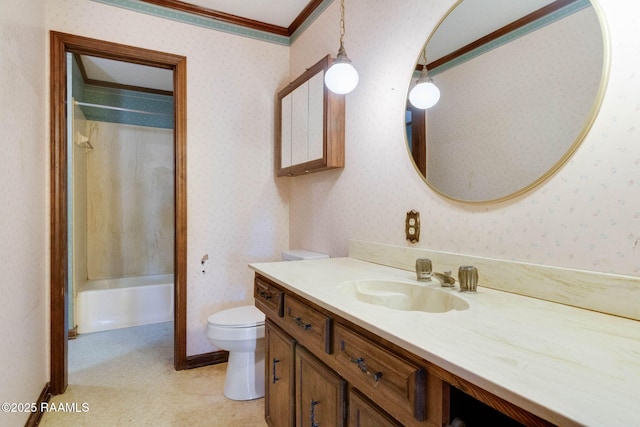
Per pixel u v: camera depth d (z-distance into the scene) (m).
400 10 1.59
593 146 0.91
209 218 2.43
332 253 2.12
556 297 0.97
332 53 2.11
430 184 1.43
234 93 2.50
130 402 1.90
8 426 1.34
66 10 2.03
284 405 1.38
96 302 3.05
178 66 2.31
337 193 2.07
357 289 1.29
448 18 1.36
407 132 1.55
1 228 1.30
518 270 1.07
